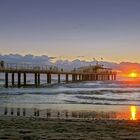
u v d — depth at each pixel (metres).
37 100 31.84
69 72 93.06
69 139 8.02
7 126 10.98
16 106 24.47
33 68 73.19
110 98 35.28
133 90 55.94
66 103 28.06
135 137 8.55
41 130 9.98
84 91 52.03
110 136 8.72
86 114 18.77
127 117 17.38
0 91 50.56
